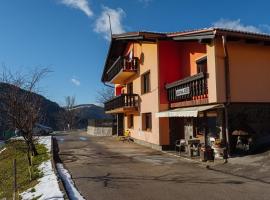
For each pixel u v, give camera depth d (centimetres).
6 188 1538
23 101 1828
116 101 3053
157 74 2205
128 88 3072
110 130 3969
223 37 1566
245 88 1661
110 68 3278
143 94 2534
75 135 4091
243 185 1077
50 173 1417
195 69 2036
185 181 1176
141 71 2578
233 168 1344
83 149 2319
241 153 1600
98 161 1734
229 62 1641
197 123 1995
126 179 1246
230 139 1628
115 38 2623
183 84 1931
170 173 1341
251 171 1256
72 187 1141
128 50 2944
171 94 2111
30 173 1457
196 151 1775
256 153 1523
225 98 1603
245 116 1656
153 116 2289
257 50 1709
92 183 1194
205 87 1686
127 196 1002
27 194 1197
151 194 1012
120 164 1614
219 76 1605
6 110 1775
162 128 2184
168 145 2175
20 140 2683
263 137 1636
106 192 1059
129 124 3138
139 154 1998
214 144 1598
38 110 1898
